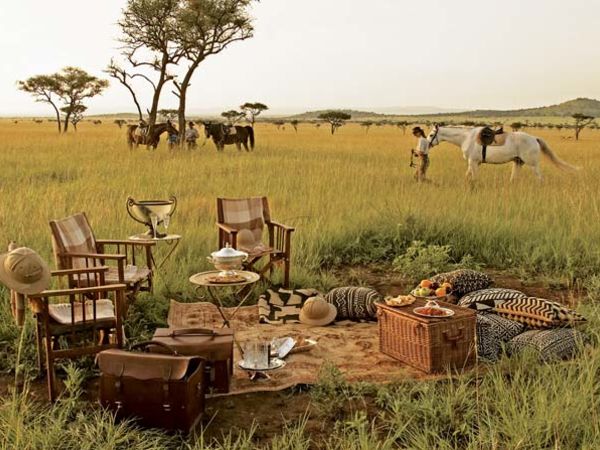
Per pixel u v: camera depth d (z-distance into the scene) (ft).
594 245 30.86
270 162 70.28
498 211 38.11
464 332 18.78
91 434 14.20
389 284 28.17
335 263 30.86
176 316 23.07
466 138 55.16
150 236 25.53
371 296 23.86
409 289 27.40
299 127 334.03
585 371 16.39
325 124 420.36
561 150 104.99
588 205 38.70
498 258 31.35
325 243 32.09
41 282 16.72
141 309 23.29
